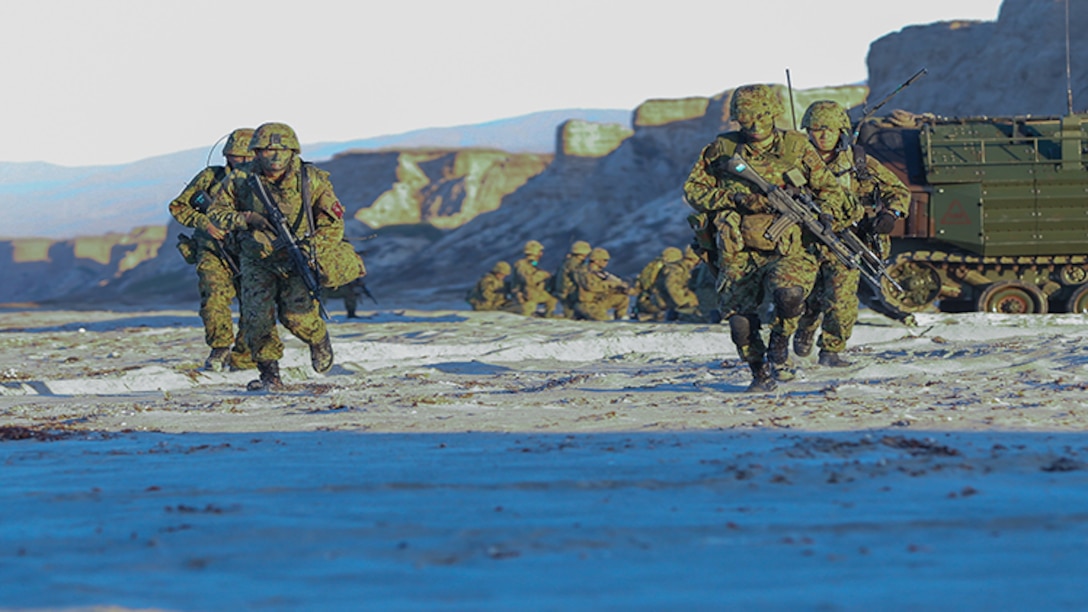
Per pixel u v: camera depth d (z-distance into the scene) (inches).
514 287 1664.6
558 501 251.9
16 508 259.6
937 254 1160.2
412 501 253.9
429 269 5487.2
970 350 743.1
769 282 534.6
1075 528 214.7
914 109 4133.9
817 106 630.5
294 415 486.3
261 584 180.9
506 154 7042.3
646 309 1525.6
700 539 211.3
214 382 695.7
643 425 409.1
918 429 379.9
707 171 540.4
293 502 255.3
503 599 169.3
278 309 611.8
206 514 242.7
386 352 883.4
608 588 175.6
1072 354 676.1
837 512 234.4
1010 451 312.3
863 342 868.6
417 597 171.2
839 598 166.9
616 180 5251.0
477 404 515.8
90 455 358.0
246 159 706.2
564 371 747.4
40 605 168.2
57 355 954.1
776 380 593.3
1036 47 3878.0
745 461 301.6
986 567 186.2
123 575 188.5
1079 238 1133.7
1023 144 1146.0
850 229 642.2
